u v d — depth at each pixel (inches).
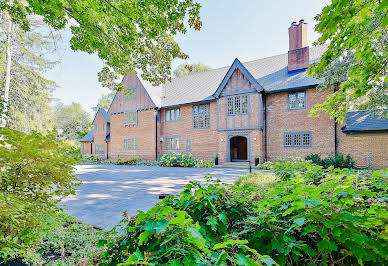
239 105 680.4
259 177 253.4
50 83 688.4
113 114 1038.4
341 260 56.8
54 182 102.4
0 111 328.5
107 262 57.0
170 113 883.4
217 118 722.2
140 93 933.2
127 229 53.7
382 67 124.3
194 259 38.3
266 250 57.6
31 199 98.1
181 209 65.3
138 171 591.8
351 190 50.4
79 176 484.1
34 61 623.8
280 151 634.2
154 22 186.2
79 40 211.0
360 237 47.0
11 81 610.2
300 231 61.9
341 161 501.4
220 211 69.2
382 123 503.2
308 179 88.7
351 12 90.0
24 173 96.3
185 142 828.0
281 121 636.7
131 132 962.7
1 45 528.4
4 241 81.7
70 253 122.0
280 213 60.9
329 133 562.3
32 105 660.7
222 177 433.4
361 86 139.8
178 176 471.2
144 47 225.3
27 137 89.0
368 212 51.8
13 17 187.8
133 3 169.9
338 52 124.3
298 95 615.2
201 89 860.0
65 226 161.6
